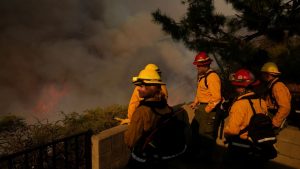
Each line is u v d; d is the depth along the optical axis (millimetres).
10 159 2730
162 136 2498
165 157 2492
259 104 2928
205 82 3848
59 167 3893
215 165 4117
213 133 4020
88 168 3609
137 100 3553
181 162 4250
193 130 4188
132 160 2631
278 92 3580
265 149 2805
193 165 4148
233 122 2902
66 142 3352
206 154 4133
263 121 2828
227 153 3098
